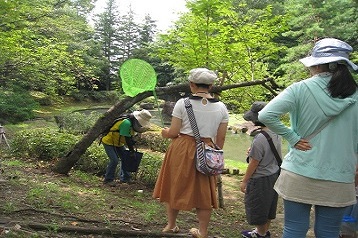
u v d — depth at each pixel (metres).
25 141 7.84
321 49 2.34
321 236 2.34
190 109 3.31
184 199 3.29
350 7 13.81
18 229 3.11
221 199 6.16
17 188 4.57
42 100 22.66
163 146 11.52
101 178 6.93
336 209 2.29
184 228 4.33
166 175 3.43
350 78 2.27
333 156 2.25
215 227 4.75
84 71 16.88
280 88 6.88
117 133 6.30
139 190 6.25
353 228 2.99
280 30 6.43
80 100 29.23
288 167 2.34
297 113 2.32
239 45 6.26
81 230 3.44
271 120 2.29
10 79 14.66
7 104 16.42
